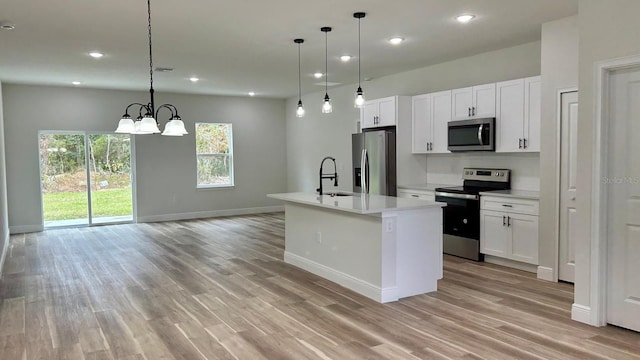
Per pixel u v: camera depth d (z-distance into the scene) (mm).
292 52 5641
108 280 4832
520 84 5074
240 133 9891
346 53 5738
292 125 10180
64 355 3035
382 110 6699
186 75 7129
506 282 4539
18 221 7855
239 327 3475
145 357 2988
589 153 3373
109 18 4145
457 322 3492
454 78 6246
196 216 9461
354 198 4805
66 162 8297
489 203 5238
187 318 3684
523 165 5449
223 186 9727
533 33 4887
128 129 3805
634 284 3240
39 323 3621
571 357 2867
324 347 3084
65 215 8328
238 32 4688
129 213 8891
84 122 8336
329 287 4473
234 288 4484
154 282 4734
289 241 5500
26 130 7871
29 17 4078
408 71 6988
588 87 3371
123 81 7586
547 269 4609
